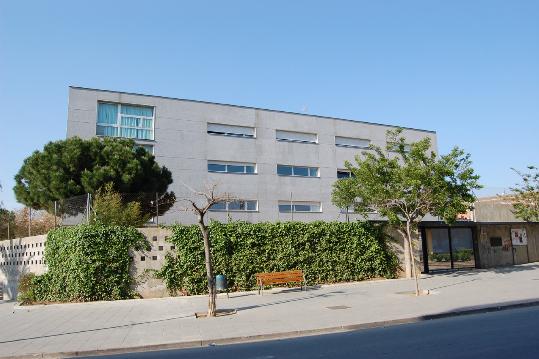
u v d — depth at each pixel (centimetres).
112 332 1073
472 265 2584
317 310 1295
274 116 3416
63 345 947
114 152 2097
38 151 2127
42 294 1661
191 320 1201
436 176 1888
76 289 1602
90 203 1770
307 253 1953
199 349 899
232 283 1800
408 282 1980
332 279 2003
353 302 1430
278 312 1284
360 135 3772
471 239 2614
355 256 2075
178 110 3061
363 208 2128
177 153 3002
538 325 975
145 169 2162
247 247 1842
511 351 740
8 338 1041
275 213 3269
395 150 2134
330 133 3631
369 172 2006
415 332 963
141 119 2955
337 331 1037
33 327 1179
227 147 3186
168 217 2755
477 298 1408
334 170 3591
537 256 2858
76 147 2041
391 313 1194
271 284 1842
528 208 2769
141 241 1697
